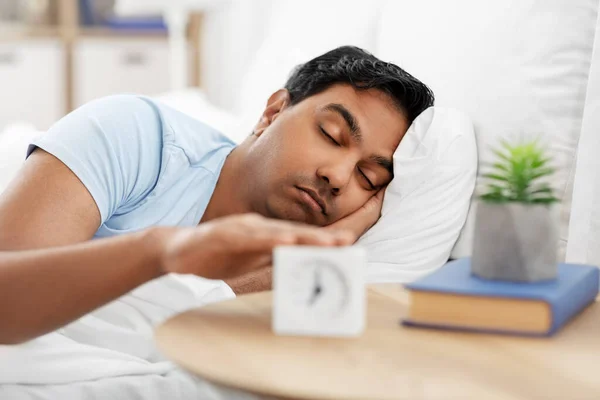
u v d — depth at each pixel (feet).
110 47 13.82
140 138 4.30
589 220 4.46
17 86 13.56
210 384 3.83
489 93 4.86
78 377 3.64
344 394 2.30
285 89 4.83
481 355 2.65
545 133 4.64
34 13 13.64
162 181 4.36
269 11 11.45
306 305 2.79
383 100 4.45
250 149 4.51
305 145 4.29
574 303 3.08
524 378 2.47
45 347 3.62
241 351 2.63
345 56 4.75
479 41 5.00
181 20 12.30
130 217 4.28
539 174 3.05
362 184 4.52
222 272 2.94
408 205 4.57
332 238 2.83
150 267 3.01
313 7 7.27
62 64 13.69
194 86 13.50
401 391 2.34
